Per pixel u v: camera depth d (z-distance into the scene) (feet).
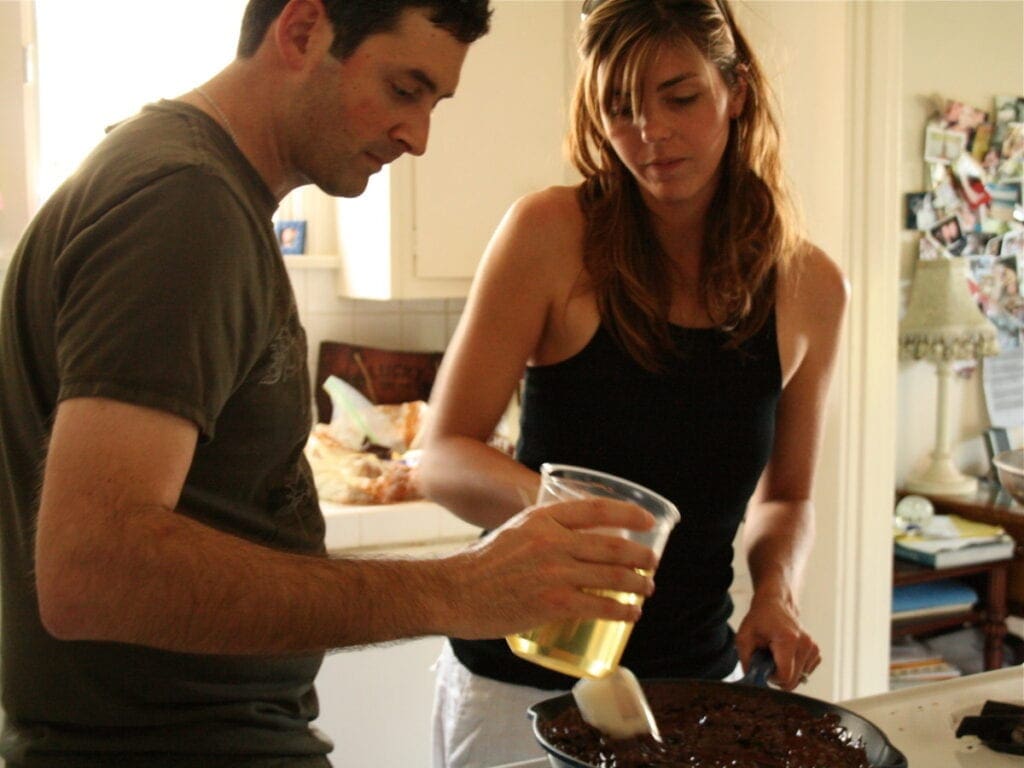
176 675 2.88
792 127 7.60
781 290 4.45
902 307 10.84
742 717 3.19
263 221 2.81
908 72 10.61
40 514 2.30
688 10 3.91
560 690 4.15
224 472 2.80
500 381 4.29
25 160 7.12
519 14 8.23
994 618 10.02
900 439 11.08
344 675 7.07
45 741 2.85
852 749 2.98
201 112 2.78
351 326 9.19
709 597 4.39
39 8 7.97
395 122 2.85
